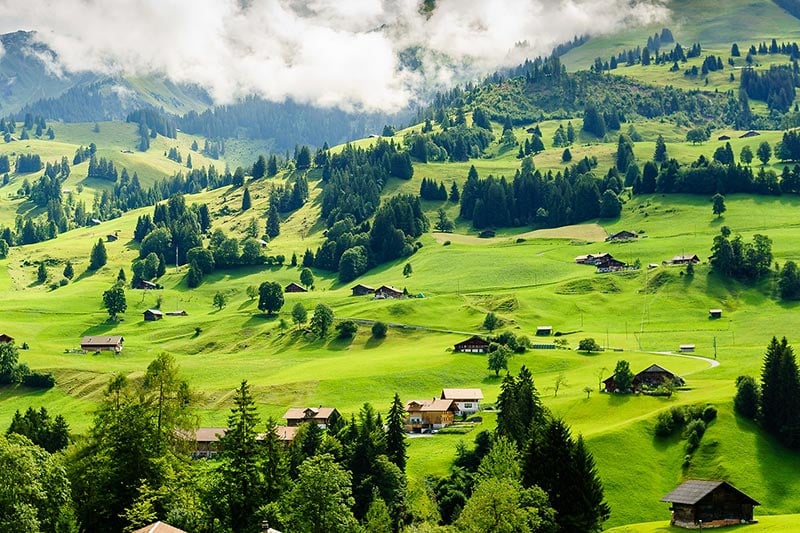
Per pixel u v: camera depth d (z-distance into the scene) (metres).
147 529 90.19
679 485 137.00
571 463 121.25
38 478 98.44
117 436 112.12
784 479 149.38
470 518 108.12
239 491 111.88
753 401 165.75
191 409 124.56
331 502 112.81
